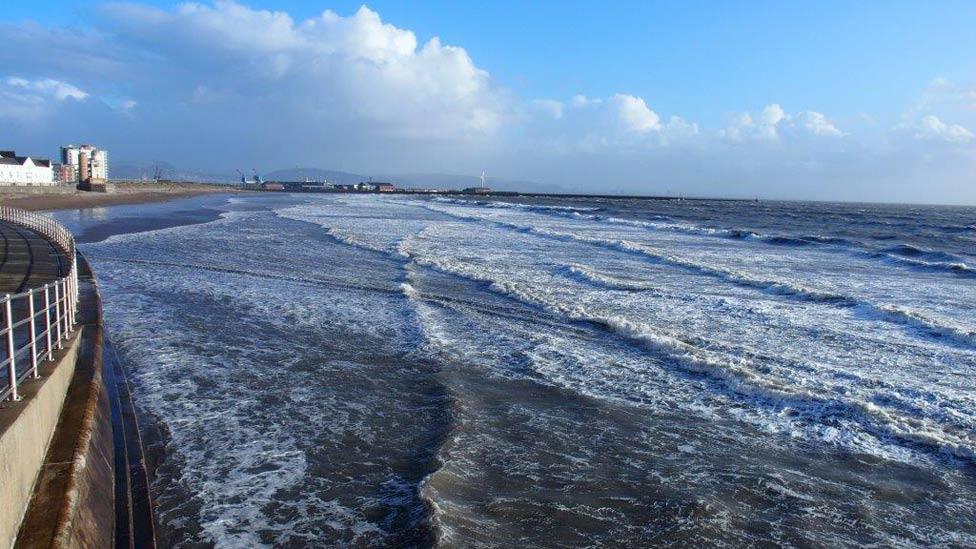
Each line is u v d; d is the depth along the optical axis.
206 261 22.42
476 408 8.66
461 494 6.27
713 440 7.81
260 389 9.29
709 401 9.14
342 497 6.25
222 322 13.26
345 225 41.91
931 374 10.29
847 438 7.86
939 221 68.06
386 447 7.45
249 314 14.07
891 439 7.81
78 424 5.95
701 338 12.47
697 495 6.39
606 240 32.06
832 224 55.69
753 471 6.98
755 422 8.38
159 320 13.20
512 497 6.26
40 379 5.57
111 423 7.59
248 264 21.94
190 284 17.55
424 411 8.62
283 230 36.78
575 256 25.73
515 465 6.98
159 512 5.90
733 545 5.54
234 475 6.65
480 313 14.65
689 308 15.34
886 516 6.09
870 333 12.95
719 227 48.91
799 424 8.30
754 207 114.12
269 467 6.86
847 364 10.84
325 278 19.30
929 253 29.20
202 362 10.45
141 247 26.12
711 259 25.92
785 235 39.75
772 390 9.30
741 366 10.62
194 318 13.52
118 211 54.66
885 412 8.49
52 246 20.62
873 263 25.27
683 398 9.25
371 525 5.75
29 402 4.73
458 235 35.53
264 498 6.20
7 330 4.81
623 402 9.07
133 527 5.59
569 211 70.31
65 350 7.21
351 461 7.05
